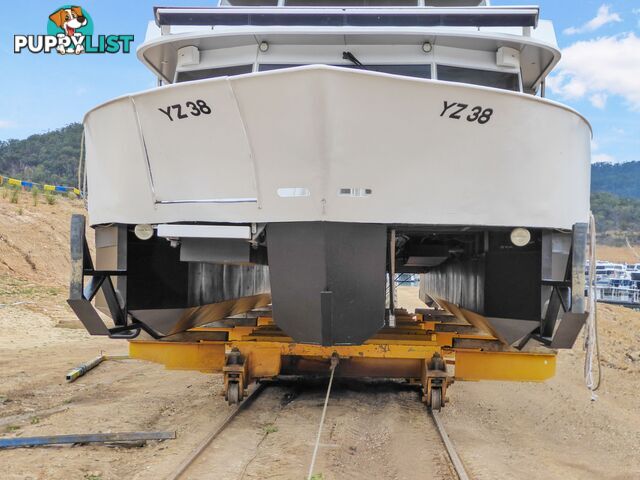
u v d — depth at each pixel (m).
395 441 5.99
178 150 5.74
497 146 5.57
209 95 5.39
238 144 5.49
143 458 5.29
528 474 5.21
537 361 6.74
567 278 6.01
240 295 9.68
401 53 6.66
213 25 6.34
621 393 9.23
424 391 6.97
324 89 5.05
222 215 5.73
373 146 5.33
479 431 6.58
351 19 6.31
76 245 6.04
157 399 7.73
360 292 5.74
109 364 10.42
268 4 7.79
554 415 7.62
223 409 7.09
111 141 6.12
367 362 7.15
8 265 20.20
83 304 6.07
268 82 5.16
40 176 66.88
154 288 6.83
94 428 6.27
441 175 5.54
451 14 6.28
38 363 10.27
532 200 5.80
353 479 4.87
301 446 5.58
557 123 5.80
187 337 7.29
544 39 7.14
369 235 5.59
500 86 6.80
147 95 5.64
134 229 6.45
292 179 5.43
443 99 5.27
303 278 5.71
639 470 5.54
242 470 4.96
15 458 5.20
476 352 6.82
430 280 12.23
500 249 6.68
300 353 6.93
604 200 138.00
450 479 4.96
